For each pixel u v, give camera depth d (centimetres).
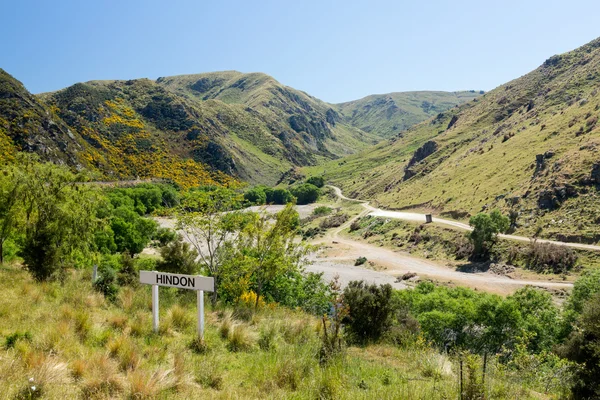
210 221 1806
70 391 545
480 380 653
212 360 756
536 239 5953
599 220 5562
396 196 12769
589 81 11994
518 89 16625
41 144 11875
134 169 16500
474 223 6341
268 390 664
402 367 930
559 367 1228
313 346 916
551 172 7044
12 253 2616
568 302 3431
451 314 2975
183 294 1416
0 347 646
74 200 1975
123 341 729
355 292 1325
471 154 12044
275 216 1764
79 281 1416
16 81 13475
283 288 2795
